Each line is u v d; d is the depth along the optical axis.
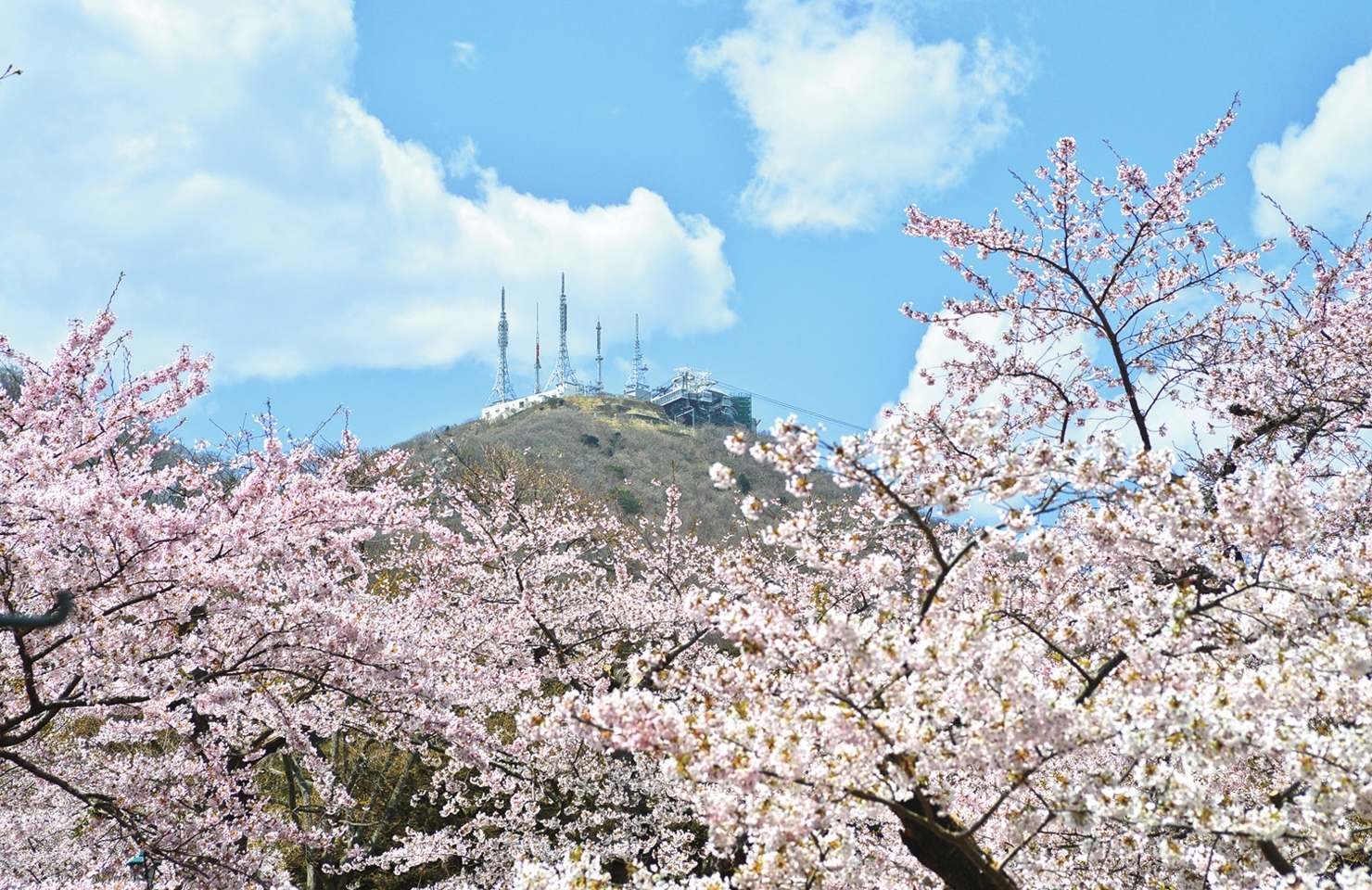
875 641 3.63
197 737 7.78
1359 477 4.20
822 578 7.30
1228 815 3.27
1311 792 3.30
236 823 7.44
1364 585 3.77
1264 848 3.63
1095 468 3.92
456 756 7.47
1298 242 8.68
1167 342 8.77
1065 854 4.86
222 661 6.58
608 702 3.62
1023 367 9.15
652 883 3.88
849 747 3.55
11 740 5.85
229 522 6.37
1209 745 3.24
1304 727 3.47
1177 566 4.21
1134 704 3.45
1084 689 4.05
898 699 3.62
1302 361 8.45
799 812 3.55
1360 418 7.61
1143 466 3.95
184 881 6.86
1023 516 3.84
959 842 3.62
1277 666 3.56
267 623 6.43
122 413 7.70
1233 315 8.75
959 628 3.66
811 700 3.84
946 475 3.81
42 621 2.80
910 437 3.86
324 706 8.90
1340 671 3.60
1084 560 4.21
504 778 10.88
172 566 5.73
